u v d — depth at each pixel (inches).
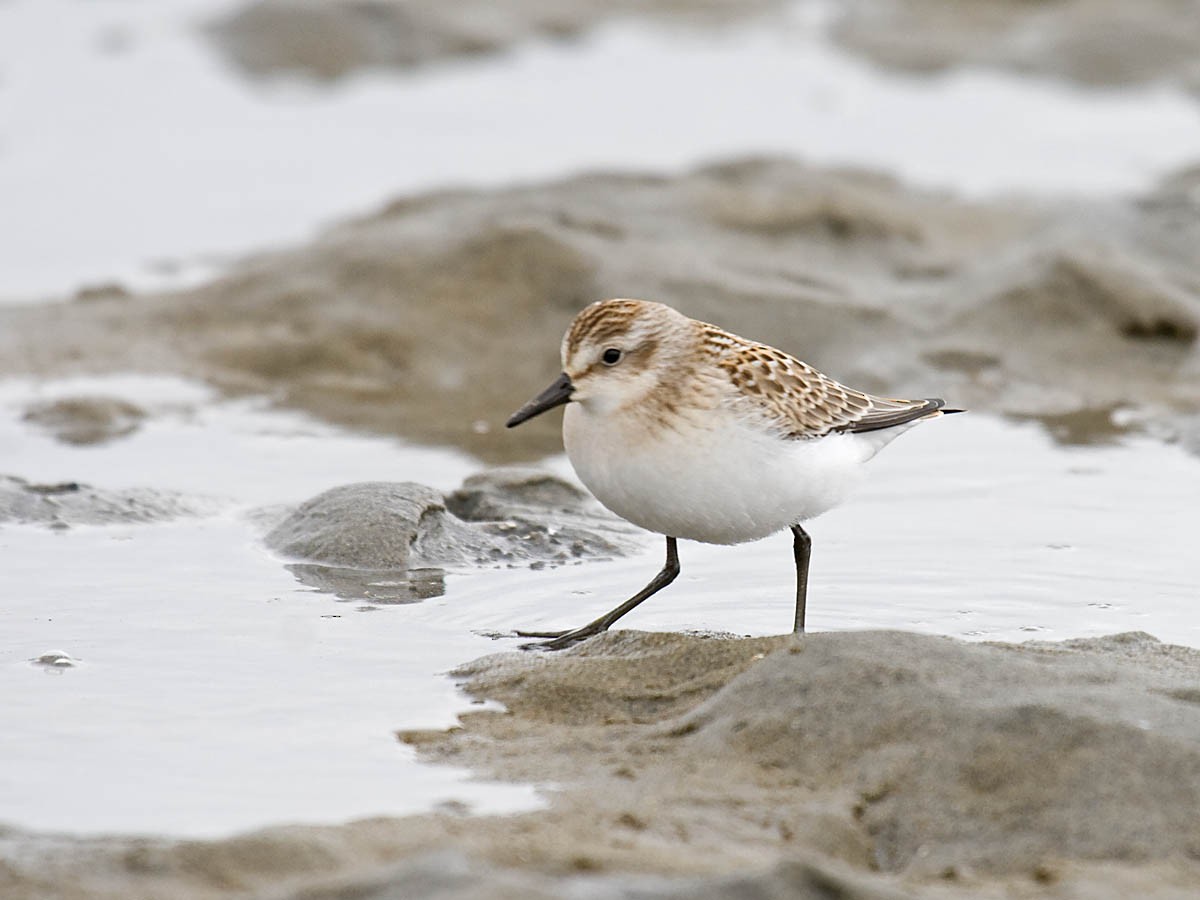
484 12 1288.1
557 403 405.1
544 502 538.3
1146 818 288.8
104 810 308.0
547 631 427.8
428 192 838.5
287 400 668.1
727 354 408.5
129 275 824.3
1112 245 799.7
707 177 869.8
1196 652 383.2
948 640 348.2
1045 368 687.7
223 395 669.9
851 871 276.5
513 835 286.7
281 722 359.6
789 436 407.2
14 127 1074.1
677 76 1217.4
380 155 1033.5
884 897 241.6
